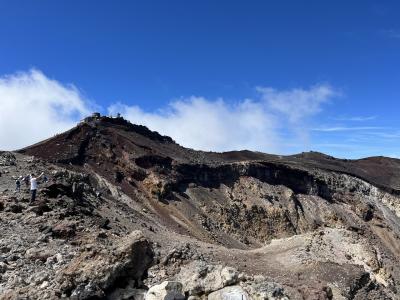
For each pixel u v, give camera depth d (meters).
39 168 48.19
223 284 16.23
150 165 102.12
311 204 128.25
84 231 26.84
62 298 15.05
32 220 27.27
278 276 34.78
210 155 138.12
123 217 46.84
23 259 20.45
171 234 50.19
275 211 114.25
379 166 190.62
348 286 38.09
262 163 127.25
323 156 186.25
